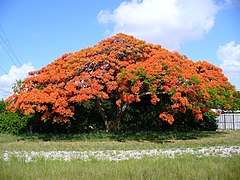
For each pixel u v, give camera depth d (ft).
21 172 28.94
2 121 83.05
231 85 75.61
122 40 71.77
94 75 65.41
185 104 61.82
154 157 40.16
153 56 67.15
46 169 30.68
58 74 67.67
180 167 31.01
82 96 63.46
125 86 63.57
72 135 72.64
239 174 28.17
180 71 62.95
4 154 46.44
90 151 50.29
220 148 51.90
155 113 81.51
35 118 81.35
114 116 79.10
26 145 57.82
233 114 100.42
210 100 65.26
